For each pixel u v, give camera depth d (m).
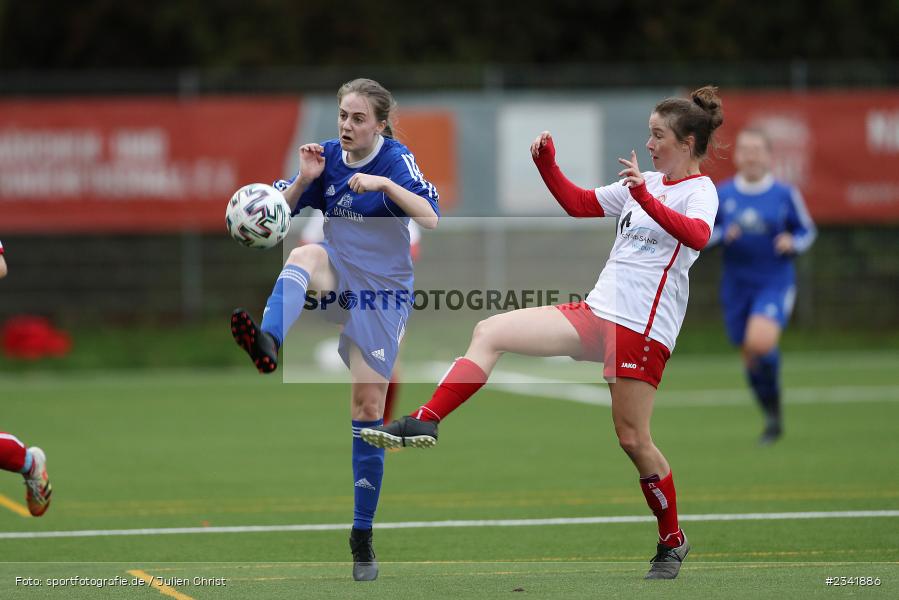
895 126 66.94
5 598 20.84
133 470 37.81
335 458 40.06
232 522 30.23
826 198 67.00
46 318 68.81
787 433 44.47
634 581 21.95
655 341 22.16
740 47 89.06
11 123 63.94
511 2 89.50
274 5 85.06
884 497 32.62
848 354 69.75
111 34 85.69
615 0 89.62
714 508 31.38
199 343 68.12
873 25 89.38
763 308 42.25
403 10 88.19
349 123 22.70
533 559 25.98
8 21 85.44
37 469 24.83
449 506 32.09
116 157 64.38
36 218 64.31
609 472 37.19
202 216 64.81
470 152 65.38
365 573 22.56
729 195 42.97
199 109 64.56
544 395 56.81
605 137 66.19
